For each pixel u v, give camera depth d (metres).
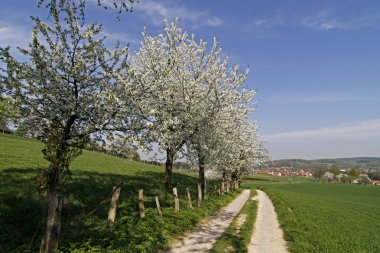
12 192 14.91
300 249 15.73
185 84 26.70
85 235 12.70
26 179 18.72
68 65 13.95
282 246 16.75
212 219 23.16
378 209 47.84
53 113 13.44
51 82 13.34
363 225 27.20
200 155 30.05
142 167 48.44
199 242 15.76
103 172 30.55
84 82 14.05
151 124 15.85
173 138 24.11
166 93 22.47
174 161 28.31
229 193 47.56
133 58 26.30
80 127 14.47
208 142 28.97
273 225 23.17
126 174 33.28
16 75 13.09
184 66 27.08
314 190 101.00
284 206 35.38
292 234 19.08
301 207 35.00
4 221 12.13
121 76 15.67
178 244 15.03
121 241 12.70
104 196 19.30
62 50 14.16
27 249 10.75
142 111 16.25
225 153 35.28
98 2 10.23
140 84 16.98
